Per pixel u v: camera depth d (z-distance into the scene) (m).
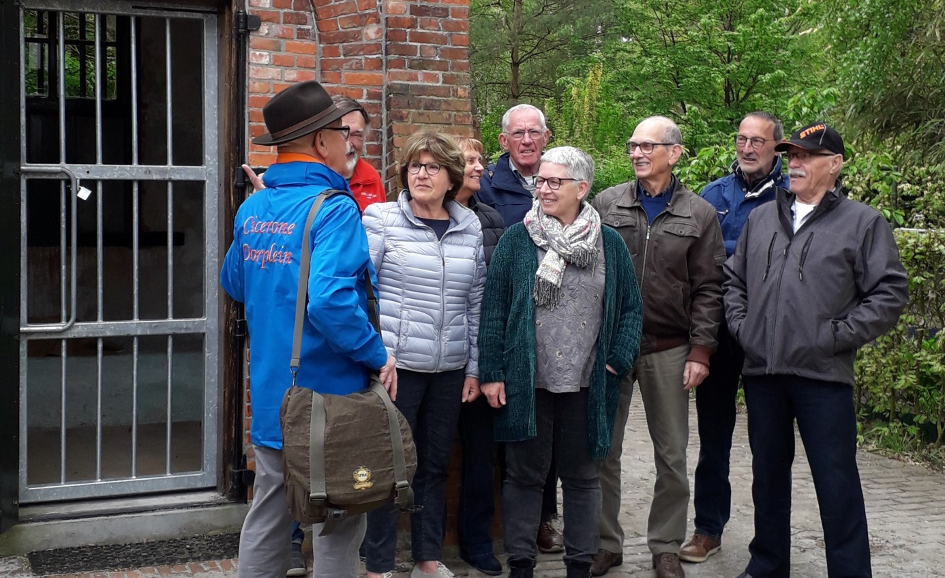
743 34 19.27
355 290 2.73
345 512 2.67
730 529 4.88
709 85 20.17
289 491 2.66
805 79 19.39
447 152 3.66
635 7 21.16
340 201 2.82
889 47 8.27
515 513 3.76
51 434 5.82
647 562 4.34
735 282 3.97
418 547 3.86
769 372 3.72
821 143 3.68
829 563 3.68
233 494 4.55
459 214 3.84
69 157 6.06
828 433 3.64
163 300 6.27
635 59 21.59
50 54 6.00
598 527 3.78
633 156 4.14
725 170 8.09
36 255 6.01
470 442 4.16
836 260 3.64
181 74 5.93
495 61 22.80
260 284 2.87
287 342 2.80
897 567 4.37
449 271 3.75
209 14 4.53
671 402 4.13
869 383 6.84
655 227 4.12
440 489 3.90
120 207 6.16
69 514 4.29
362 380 2.85
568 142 17.41
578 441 3.71
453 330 3.78
